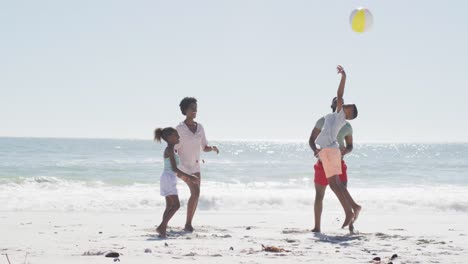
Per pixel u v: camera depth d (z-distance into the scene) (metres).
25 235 11.41
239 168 41.88
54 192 23.03
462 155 85.12
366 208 20.02
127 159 50.28
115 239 10.80
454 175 39.38
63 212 17.48
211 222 14.80
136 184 28.33
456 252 9.39
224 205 20.27
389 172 41.09
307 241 10.58
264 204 20.59
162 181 11.48
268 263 8.13
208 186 28.14
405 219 16.06
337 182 11.80
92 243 10.21
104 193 22.70
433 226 14.02
